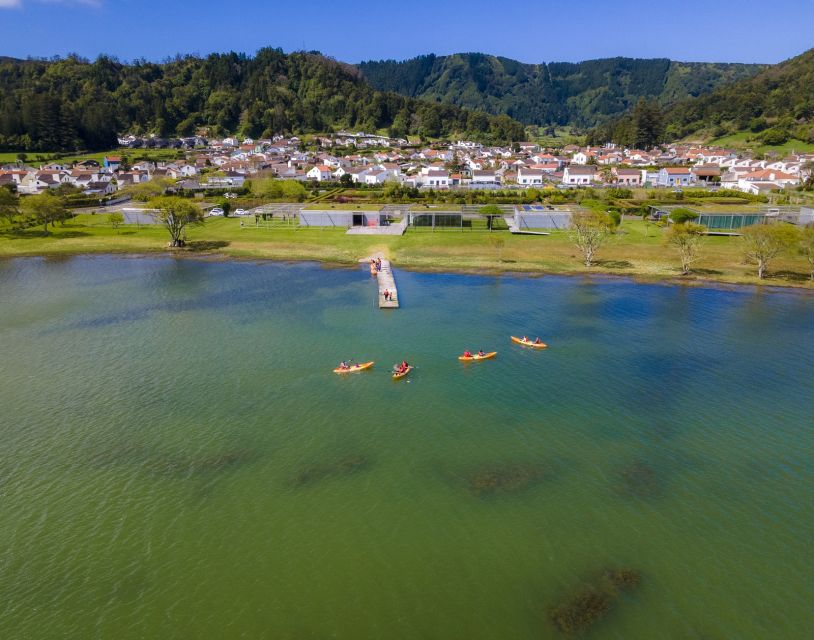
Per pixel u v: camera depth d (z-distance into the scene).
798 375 54.28
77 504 36.03
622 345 61.53
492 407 48.25
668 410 47.78
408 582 29.97
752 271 90.12
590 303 75.56
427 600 28.89
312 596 29.12
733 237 113.94
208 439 43.25
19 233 118.38
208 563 31.30
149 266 96.00
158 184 173.88
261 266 95.44
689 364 56.78
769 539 33.12
